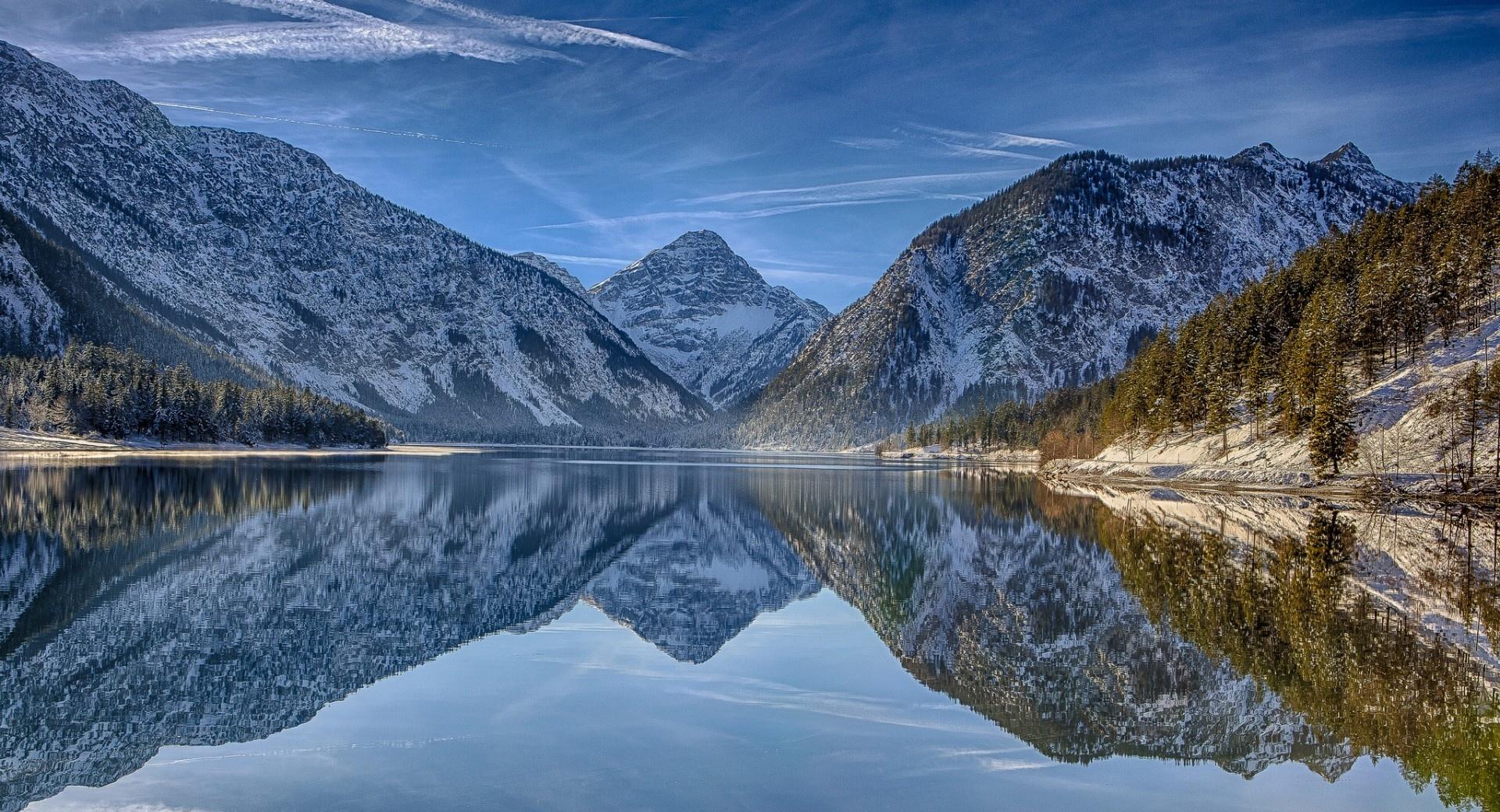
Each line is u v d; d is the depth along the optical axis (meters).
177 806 18.16
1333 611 37.19
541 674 28.53
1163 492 106.75
